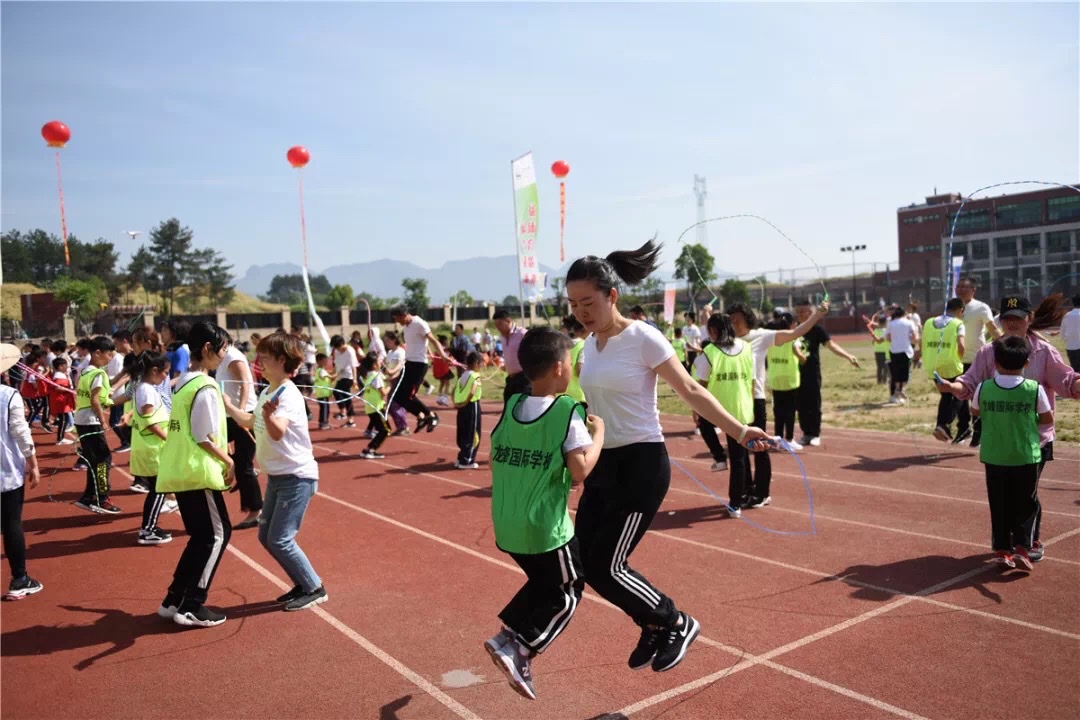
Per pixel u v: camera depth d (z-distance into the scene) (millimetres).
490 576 5680
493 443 3572
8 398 5453
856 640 4305
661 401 16328
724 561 5801
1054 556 5637
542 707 3688
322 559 6230
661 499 3570
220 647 4531
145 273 68000
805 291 47094
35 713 3766
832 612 4723
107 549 6793
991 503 5371
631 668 3619
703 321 14844
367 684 4000
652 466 3533
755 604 4895
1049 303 5848
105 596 5527
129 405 8531
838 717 3484
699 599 5012
